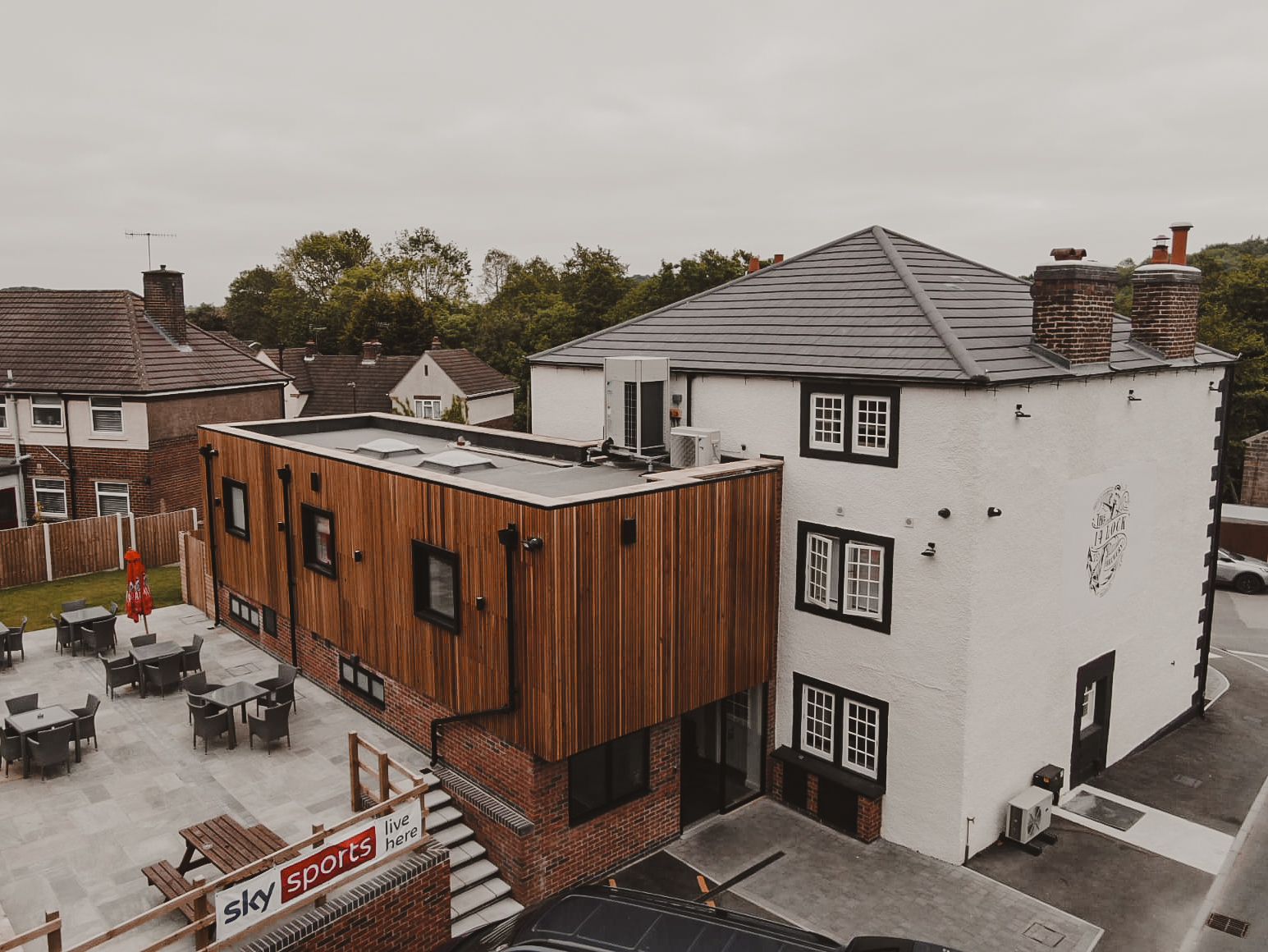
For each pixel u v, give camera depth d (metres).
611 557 12.40
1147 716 18.06
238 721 15.98
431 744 14.42
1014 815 14.31
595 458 17.67
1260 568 30.02
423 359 54.59
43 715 14.08
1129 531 16.41
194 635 18.00
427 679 14.46
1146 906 12.81
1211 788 16.39
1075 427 14.55
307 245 112.50
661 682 13.48
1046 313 14.34
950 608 13.33
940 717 13.64
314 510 16.86
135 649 17.03
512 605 12.38
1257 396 42.66
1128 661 17.11
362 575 15.75
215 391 32.28
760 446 15.62
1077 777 16.20
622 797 13.65
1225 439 18.94
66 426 30.20
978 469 12.84
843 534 14.52
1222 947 11.92
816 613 15.05
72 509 30.75
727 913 10.27
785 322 16.58
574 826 12.98
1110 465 15.55
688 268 67.50
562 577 11.78
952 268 17.52
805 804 15.34
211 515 20.67
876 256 17.50
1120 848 14.32
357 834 10.79
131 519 27.47
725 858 13.97
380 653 15.59
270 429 21.55
